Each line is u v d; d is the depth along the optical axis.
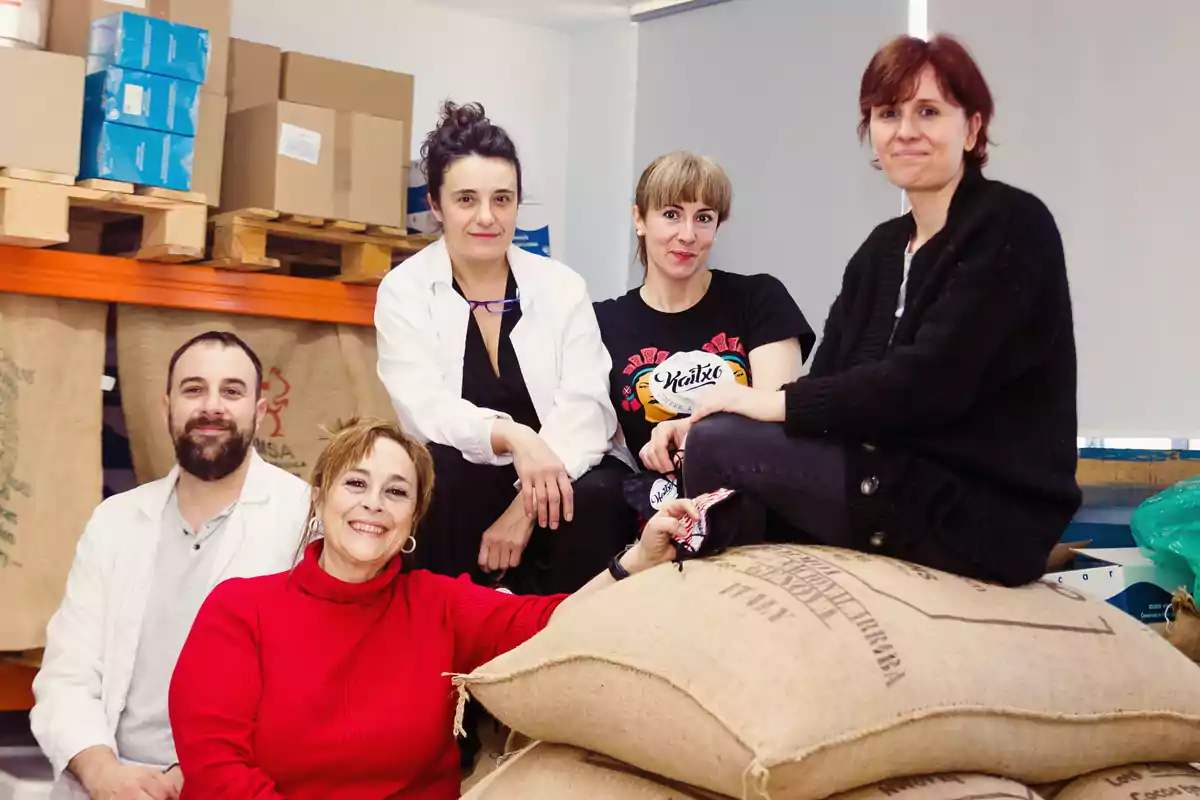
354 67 3.55
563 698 1.68
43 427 2.98
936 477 1.76
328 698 1.93
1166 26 3.20
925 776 1.67
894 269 1.97
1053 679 1.70
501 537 2.44
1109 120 3.30
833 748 1.46
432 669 2.00
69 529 2.96
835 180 3.79
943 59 1.84
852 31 3.75
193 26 3.11
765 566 1.72
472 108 2.66
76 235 3.37
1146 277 3.23
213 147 3.18
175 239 3.04
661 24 4.22
